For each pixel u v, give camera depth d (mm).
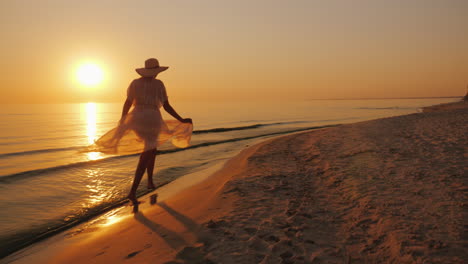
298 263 1891
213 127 24875
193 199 3789
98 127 30312
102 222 3377
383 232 2301
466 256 1853
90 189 5137
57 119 49469
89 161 7887
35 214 3852
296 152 6602
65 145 15328
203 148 10211
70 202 4391
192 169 6535
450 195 3018
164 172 6242
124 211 3607
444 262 1797
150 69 3434
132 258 2123
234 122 31141
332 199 3232
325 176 4250
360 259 1934
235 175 4684
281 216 2762
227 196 3471
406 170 4125
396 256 1922
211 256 1994
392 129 8625
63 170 6758
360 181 3797
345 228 2447
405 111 55719
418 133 7414
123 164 7473
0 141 17297
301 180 4137
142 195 4496
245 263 1889
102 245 2545
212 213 2943
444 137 6535
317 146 6992
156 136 3592
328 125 24109
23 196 4746
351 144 6734
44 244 2850
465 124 8562
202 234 2396
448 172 3855
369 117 38469
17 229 3318
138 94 3428
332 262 1904
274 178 4281
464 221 2385
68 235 3045
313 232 2389
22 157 11078
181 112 60469
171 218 3018
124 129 3441
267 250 2076
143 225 2926
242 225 2549
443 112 15023
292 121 31484
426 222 2418
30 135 21234
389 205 2875
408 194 3152
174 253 2094
